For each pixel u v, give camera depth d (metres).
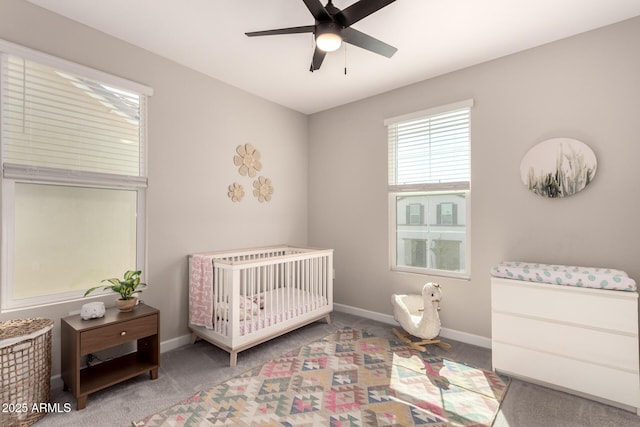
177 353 2.67
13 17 1.97
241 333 2.50
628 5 2.04
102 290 2.40
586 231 2.35
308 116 4.22
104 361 2.35
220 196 3.18
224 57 2.74
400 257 3.44
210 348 2.77
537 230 2.55
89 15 2.17
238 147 3.34
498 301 2.33
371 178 3.60
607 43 2.27
